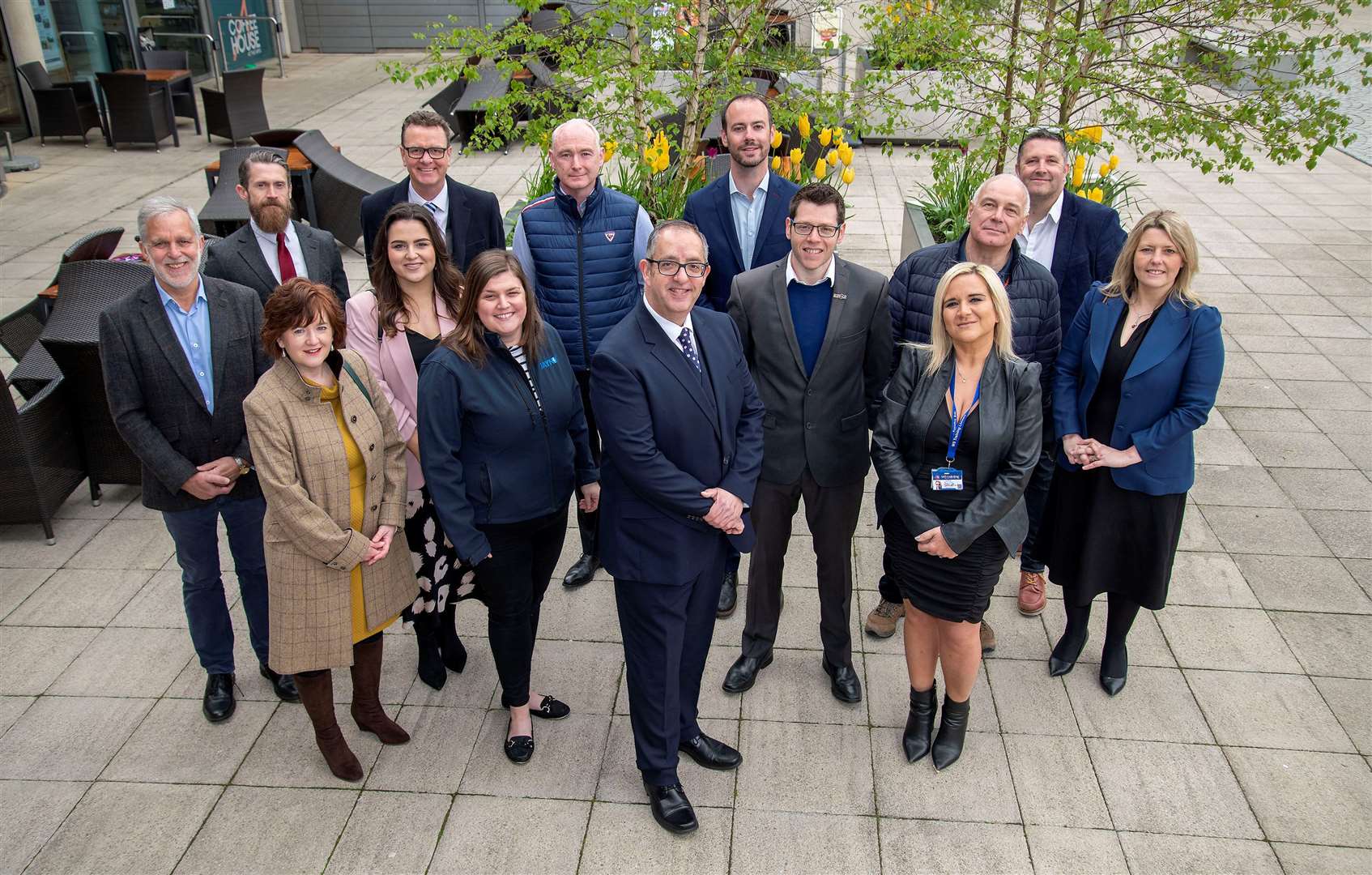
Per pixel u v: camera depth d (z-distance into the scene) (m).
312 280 3.89
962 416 3.01
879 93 6.04
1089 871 2.94
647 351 2.84
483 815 3.15
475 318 2.96
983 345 2.99
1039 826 3.09
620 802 3.21
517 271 2.93
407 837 3.07
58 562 4.45
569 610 4.17
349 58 17.81
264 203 3.74
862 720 3.55
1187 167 10.59
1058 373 3.60
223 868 2.97
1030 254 4.05
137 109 11.02
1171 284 3.28
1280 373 6.11
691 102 6.13
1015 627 4.03
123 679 3.75
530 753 3.37
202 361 3.29
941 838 3.06
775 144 5.94
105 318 3.19
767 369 3.35
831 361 3.29
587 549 4.34
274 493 2.87
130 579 4.33
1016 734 3.46
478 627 4.07
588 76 5.82
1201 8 5.46
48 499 4.54
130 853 3.02
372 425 3.06
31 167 10.46
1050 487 3.69
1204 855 2.98
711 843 3.04
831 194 3.15
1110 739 3.44
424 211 3.29
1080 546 3.53
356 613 3.12
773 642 3.74
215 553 3.46
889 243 8.25
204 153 11.23
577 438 3.36
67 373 4.61
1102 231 3.97
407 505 3.43
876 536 4.68
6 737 3.45
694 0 5.98
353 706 3.36
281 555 2.97
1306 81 5.36
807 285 3.31
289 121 12.70
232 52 16.02
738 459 3.04
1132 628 3.99
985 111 7.09
